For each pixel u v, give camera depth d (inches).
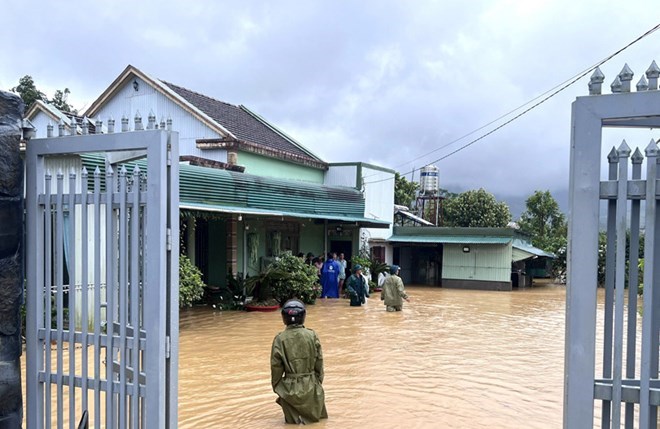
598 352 320.8
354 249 883.4
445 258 989.2
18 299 125.3
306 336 229.5
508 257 942.4
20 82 1095.6
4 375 121.9
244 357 355.3
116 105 810.2
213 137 735.7
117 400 128.9
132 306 125.0
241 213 557.0
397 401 264.1
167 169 124.0
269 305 578.2
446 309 641.0
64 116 681.6
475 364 345.1
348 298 726.5
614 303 100.3
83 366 131.4
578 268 101.7
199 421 232.4
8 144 122.7
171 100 765.9
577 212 101.8
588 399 101.1
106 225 129.0
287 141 964.6
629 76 98.7
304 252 813.2
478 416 243.0
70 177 135.0
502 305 695.7
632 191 98.3
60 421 135.3
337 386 291.0
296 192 699.4
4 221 122.0
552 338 443.5
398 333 460.4
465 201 1707.7
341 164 925.2
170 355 124.1
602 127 101.1
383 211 1022.4
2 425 121.3
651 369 101.7
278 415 240.2
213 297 616.1
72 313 133.5
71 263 134.0
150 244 123.1
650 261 97.0
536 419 239.8
